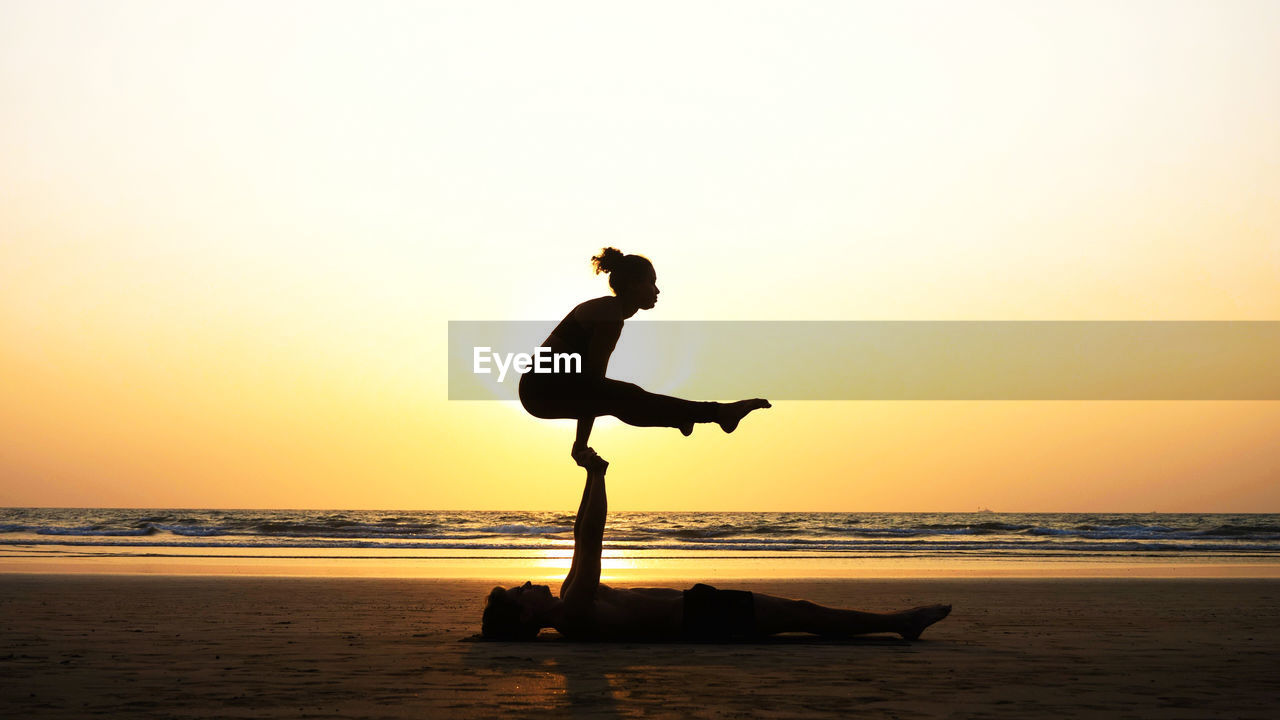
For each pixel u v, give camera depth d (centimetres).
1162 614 787
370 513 7906
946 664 450
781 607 536
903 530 4600
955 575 1544
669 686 383
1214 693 377
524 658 464
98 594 947
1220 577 1544
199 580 1189
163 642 544
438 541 3159
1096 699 362
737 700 354
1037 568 1819
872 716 326
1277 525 6044
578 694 365
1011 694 371
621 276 445
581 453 528
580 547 532
